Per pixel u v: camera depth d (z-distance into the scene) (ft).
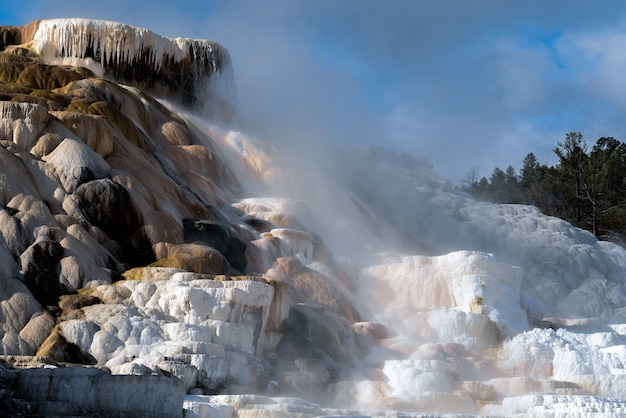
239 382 99.91
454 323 129.39
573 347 123.24
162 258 118.52
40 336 100.01
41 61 159.84
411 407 102.17
